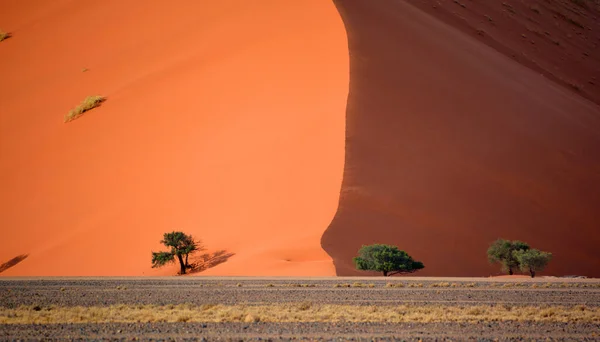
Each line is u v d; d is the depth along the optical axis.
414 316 68.88
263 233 140.75
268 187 151.25
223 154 166.00
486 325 65.31
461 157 166.25
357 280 109.81
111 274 143.25
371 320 67.25
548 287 100.62
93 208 168.50
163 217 155.75
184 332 61.03
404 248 137.75
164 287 100.31
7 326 64.31
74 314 70.50
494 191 162.88
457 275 136.25
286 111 170.88
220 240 143.25
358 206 142.50
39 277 129.12
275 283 103.75
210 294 90.44
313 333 60.62
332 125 160.38
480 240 148.12
